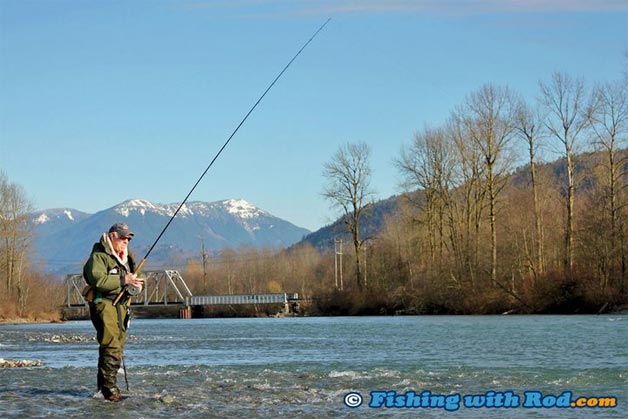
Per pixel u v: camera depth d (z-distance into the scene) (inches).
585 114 2689.5
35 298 4131.4
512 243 2933.1
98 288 546.9
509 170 2913.4
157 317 5024.6
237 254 7711.6
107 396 548.1
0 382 662.5
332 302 3725.4
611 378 665.6
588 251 2655.0
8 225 4079.7
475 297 2940.5
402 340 1330.0
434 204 3326.8
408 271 3597.4
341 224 3627.0
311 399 552.4
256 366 838.5
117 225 554.3
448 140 3265.3
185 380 666.2
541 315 2527.1
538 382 642.8
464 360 885.8
